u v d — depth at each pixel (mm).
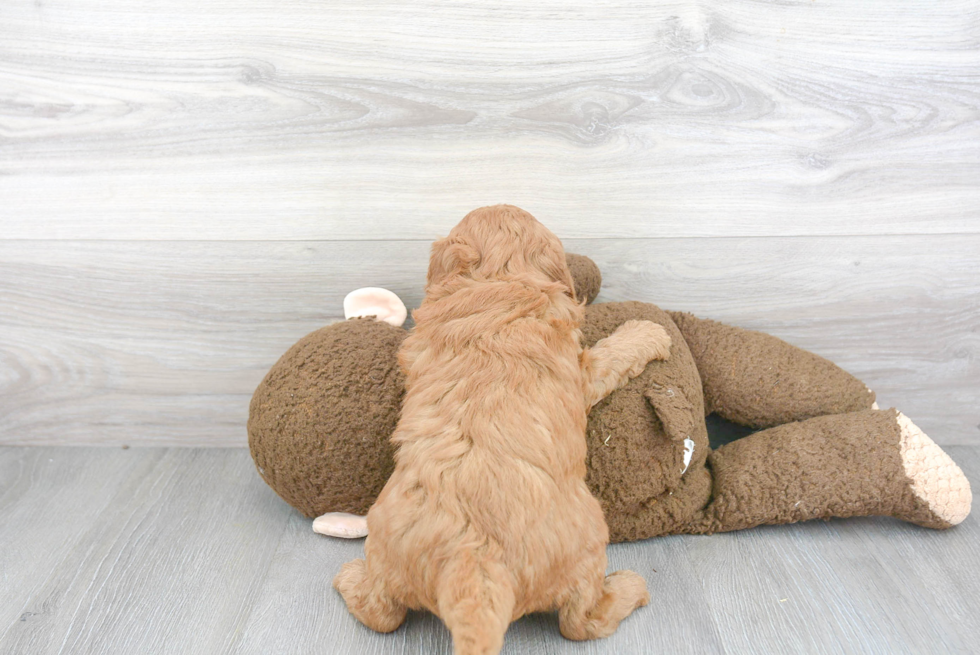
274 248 1963
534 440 1285
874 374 2088
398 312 1911
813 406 1859
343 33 1811
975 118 1872
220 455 2111
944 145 1892
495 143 1886
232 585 1545
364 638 1392
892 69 1841
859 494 1672
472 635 1105
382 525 1310
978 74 1843
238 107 1861
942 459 1682
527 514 1238
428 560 1228
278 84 1848
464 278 1483
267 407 1679
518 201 1929
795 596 1505
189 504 1855
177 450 2131
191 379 2086
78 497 1882
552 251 1532
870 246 1967
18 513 1802
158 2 1791
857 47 1826
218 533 1733
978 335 2041
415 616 1459
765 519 1704
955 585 1540
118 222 1946
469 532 1217
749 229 1955
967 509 1686
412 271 1980
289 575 1580
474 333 1390
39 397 2098
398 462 1361
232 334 2043
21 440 2131
